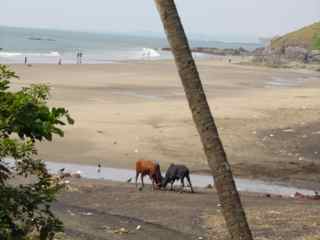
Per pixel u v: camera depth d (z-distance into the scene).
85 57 116.12
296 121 43.16
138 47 194.50
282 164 30.66
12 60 93.94
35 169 6.38
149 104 49.56
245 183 26.88
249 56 160.25
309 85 77.06
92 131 36.56
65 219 16.64
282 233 16.08
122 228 16.23
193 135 36.72
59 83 61.38
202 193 22.78
